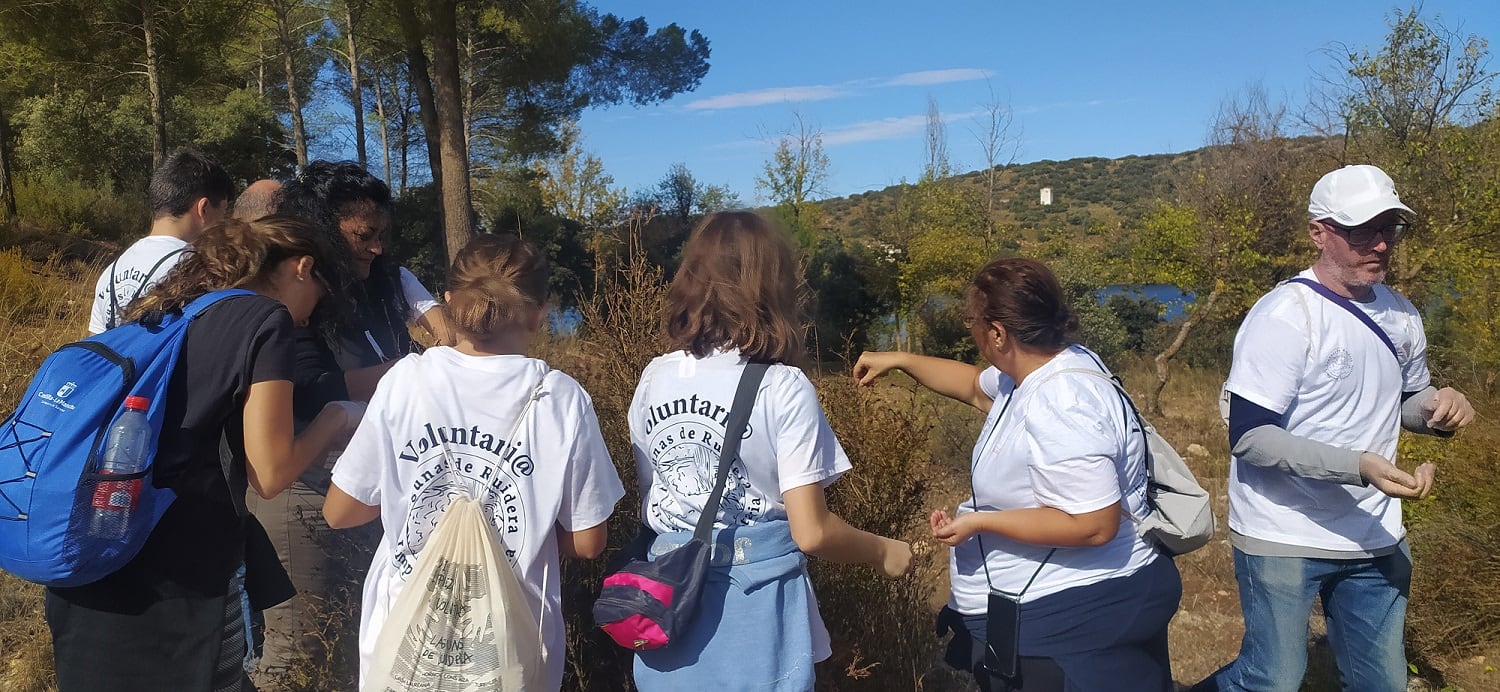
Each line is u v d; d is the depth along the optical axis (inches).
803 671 75.2
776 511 76.6
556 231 835.4
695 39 798.5
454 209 577.6
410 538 74.5
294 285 85.8
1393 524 103.7
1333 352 99.8
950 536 87.7
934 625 135.0
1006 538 92.6
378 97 1089.4
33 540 70.4
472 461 73.6
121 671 77.1
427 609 70.9
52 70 736.3
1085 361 90.6
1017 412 90.4
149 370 74.2
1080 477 83.1
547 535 75.5
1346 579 107.0
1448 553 163.6
